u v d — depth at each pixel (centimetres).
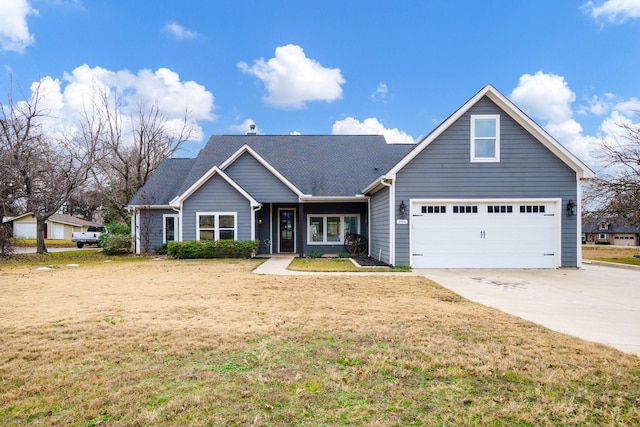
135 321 552
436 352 425
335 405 310
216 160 1870
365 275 1073
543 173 1229
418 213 1243
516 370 377
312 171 1822
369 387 341
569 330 523
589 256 1884
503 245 1235
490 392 333
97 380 354
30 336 481
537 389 338
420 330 509
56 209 2031
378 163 1884
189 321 552
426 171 1239
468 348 438
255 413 296
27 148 1945
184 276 1045
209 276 1042
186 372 371
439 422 285
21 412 298
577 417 293
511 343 458
